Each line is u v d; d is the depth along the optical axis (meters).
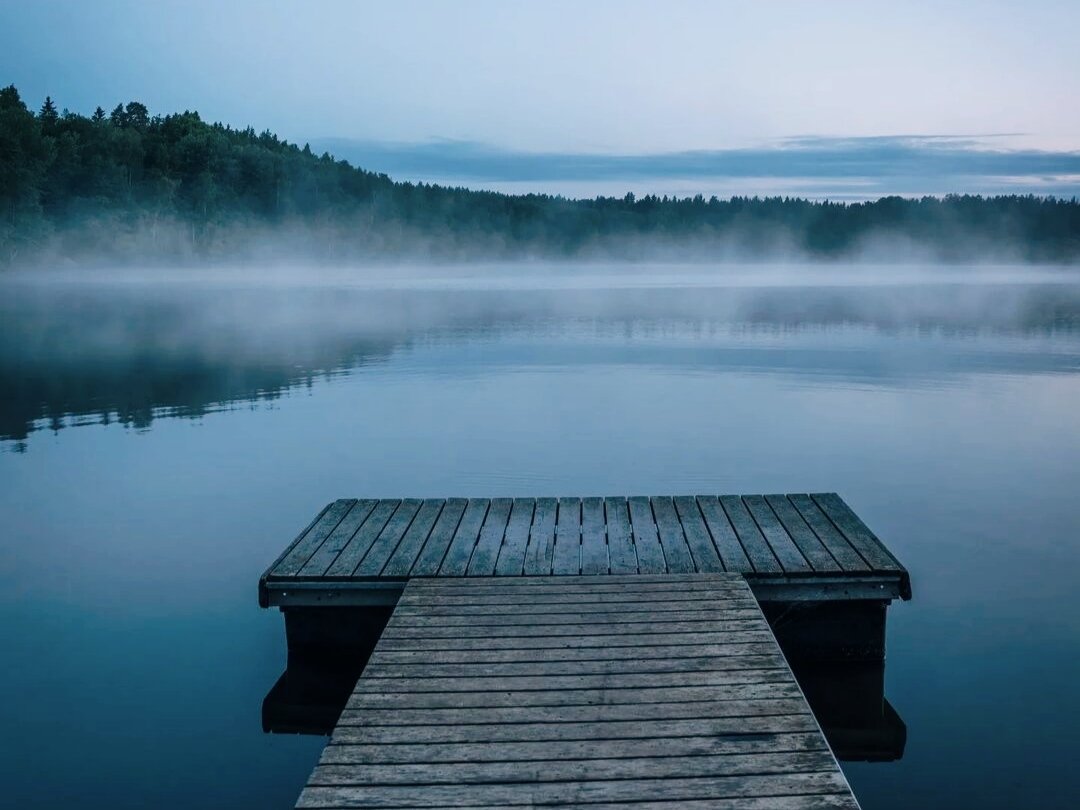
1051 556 8.73
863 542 7.00
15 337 27.44
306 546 7.10
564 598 6.07
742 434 13.77
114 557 9.05
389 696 4.73
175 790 5.31
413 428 14.44
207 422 15.10
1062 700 6.16
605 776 3.99
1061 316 32.19
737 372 19.45
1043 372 19.02
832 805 3.77
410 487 11.19
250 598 8.09
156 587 8.33
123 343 25.73
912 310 35.31
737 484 11.14
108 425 14.97
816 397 16.59
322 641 6.72
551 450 12.91
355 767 4.07
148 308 39.75
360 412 15.73
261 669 6.81
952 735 5.78
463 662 5.12
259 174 100.12
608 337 26.05
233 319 33.53
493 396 17.03
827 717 5.99
